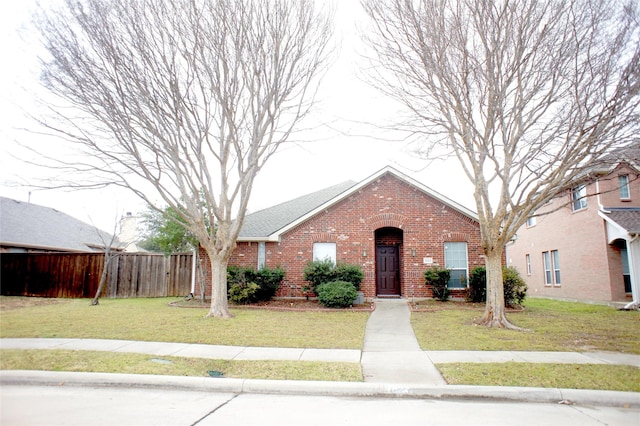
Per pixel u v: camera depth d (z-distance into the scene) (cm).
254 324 1094
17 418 484
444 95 1009
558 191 1017
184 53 1084
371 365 718
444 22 966
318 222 1722
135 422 477
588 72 879
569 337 943
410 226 1684
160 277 1925
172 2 1089
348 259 1681
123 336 928
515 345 860
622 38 820
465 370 673
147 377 634
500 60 930
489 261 1109
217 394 602
